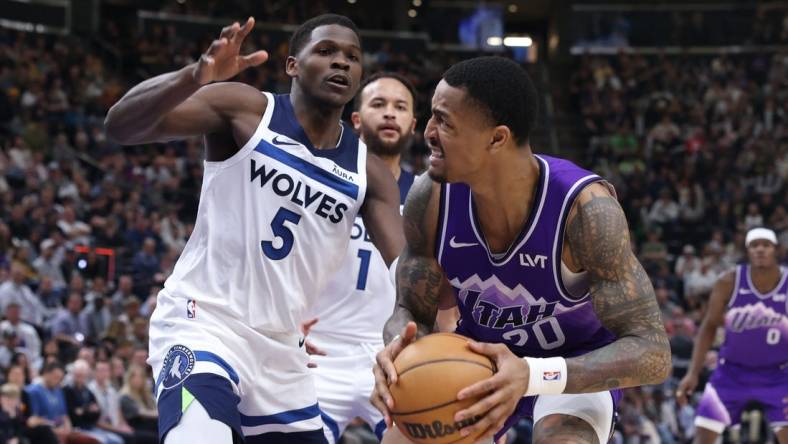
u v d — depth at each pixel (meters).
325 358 4.92
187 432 3.38
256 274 3.69
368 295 4.93
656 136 21.91
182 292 3.68
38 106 17.23
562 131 23.09
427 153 19.70
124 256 13.09
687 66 24.77
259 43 23.22
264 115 3.78
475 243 3.22
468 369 2.85
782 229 18.17
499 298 3.26
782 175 20.42
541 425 3.34
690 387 7.32
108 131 3.55
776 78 23.77
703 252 17.38
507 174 3.05
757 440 10.56
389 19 27.31
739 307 7.05
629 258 3.06
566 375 2.89
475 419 2.84
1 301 10.59
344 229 3.87
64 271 12.14
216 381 3.49
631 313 3.02
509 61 3.04
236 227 3.69
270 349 3.73
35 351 9.96
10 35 20.41
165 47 21.77
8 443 7.92
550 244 3.09
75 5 22.20
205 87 3.71
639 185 20.05
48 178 14.39
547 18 29.14
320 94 3.77
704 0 27.27
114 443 8.84
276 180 3.72
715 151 21.31
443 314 4.41
